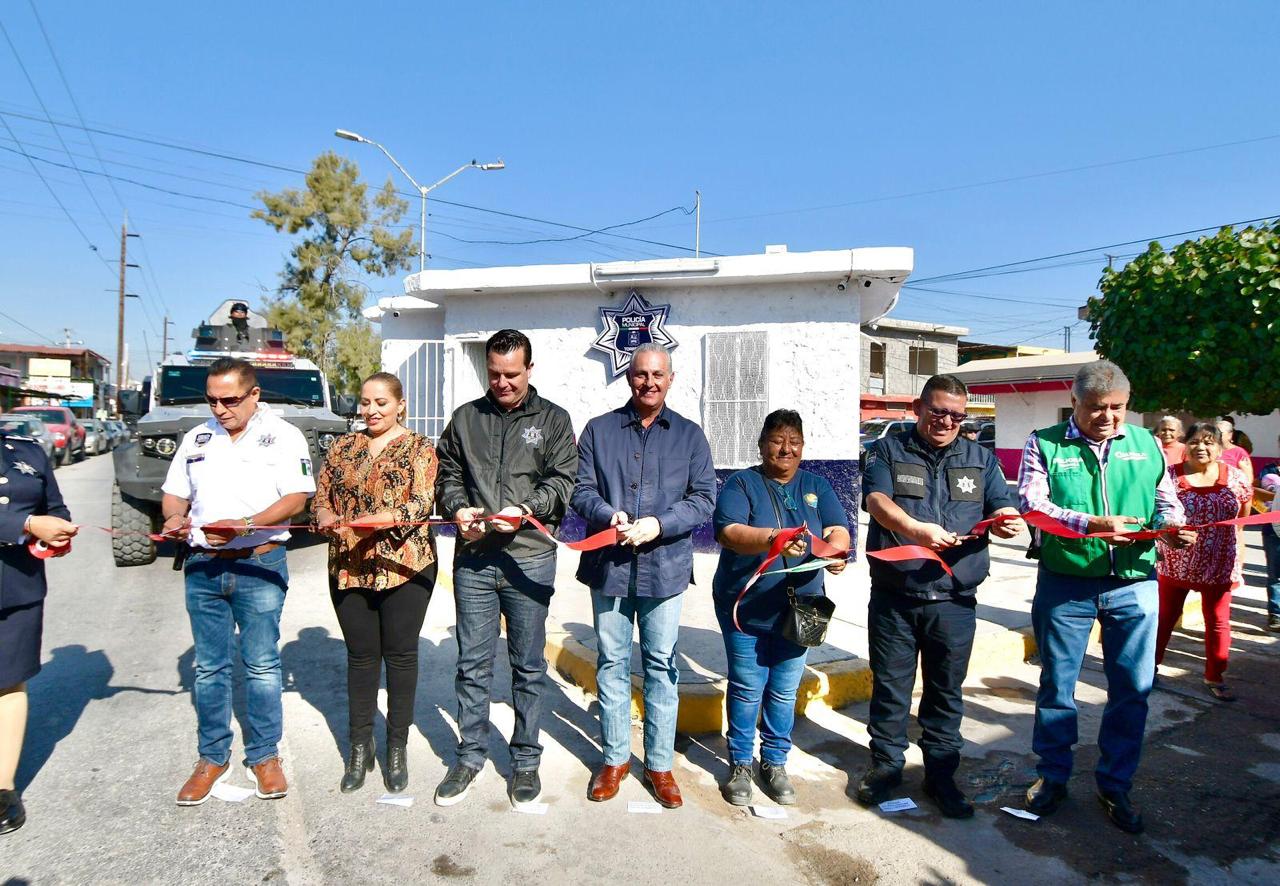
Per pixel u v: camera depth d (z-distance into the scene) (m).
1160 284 6.15
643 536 3.22
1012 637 5.52
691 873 2.96
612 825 3.29
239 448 3.39
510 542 3.39
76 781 3.58
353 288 30.69
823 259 7.77
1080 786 3.72
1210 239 6.09
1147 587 3.34
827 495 3.61
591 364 8.86
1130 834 3.29
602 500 3.43
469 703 3.48
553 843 3.15
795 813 3.43
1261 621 6.70
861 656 5.05
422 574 3.51
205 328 10.55
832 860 3.07
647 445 3.48
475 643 3.46
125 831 3.18
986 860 3.09
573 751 3.99
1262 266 5.59
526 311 9.09
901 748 3.54
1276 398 5.70
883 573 3.48
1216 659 4.86
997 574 7.97
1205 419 6.29
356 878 2.90
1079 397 3.44
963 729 4.37
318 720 4.31
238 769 3.71
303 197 30.48
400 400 3.59
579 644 5.18
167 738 4.04
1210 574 4.82
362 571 3.40
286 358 10.02
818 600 3.38
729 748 3.60
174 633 5.88
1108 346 6.63
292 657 5.31
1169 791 3.68
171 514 3.39
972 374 22.00
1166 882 2.96
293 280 30.84
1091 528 3.24
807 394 8.23
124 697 4.60
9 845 3.06
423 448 3.54
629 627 3.52
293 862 2.99
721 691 4.34
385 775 3.58
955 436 3.62
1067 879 2.97
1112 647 3.39
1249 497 5.46
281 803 3.42
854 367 8.12
